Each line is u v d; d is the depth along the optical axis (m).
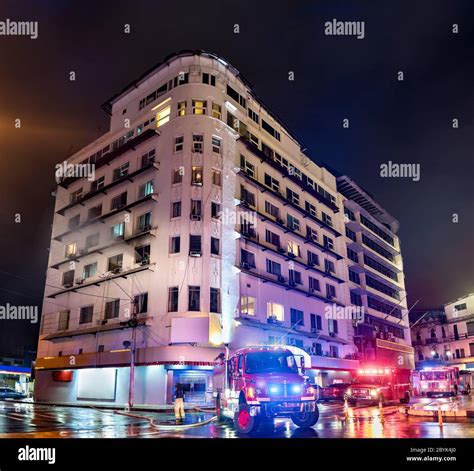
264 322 33.84
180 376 28.83
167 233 30.95
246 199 35.31
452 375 35.66
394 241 64.31
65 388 35.44
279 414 12.68
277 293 36.34
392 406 24.83
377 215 61.56
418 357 72.12
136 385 29.73
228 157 34.00
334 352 42.88
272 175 39.81
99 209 38.81
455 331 67.38
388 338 53.91
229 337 29.88
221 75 36.56
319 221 44.03
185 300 28.97
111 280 34.34
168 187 32.16
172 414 21.80
